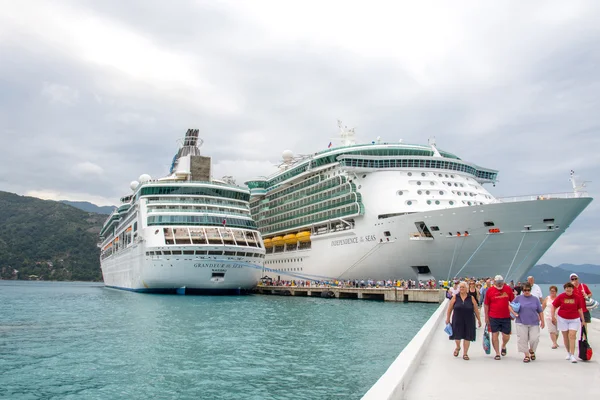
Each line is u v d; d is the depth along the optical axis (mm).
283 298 63562
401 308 46844
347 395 16078
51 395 16219
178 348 24344
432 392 9508
